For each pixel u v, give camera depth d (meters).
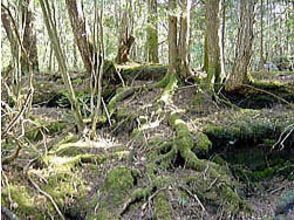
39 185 7.91
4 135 7.94
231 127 9.90
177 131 9.77
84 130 10.34
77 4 12.51
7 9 7.38
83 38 12.76
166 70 13.26
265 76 12.94
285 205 7.69
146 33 18.20
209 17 11.84
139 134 10.11
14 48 8.27
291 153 9.62
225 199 7.88
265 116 10.46
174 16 12.13
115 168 8.54
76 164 8.86
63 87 12.95
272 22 20.44
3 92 9.98
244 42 11.34
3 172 7.50
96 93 12.23
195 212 7.54
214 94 11.45
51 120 11.07
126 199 7.69
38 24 20.31
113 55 16.06
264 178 9.35
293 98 11.47
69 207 7.76
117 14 15.60
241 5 11.34
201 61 18.39
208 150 9.36
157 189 7.85
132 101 11.92
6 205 7.19
